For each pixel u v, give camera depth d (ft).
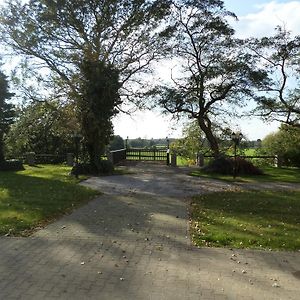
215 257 24.90
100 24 86.53
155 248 26.55
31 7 84.74
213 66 92.79
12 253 25.12
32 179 65.10
